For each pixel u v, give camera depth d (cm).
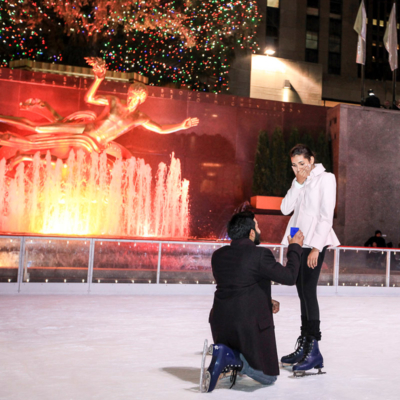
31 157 1320
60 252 820
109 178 1374
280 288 930
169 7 1816
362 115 1538
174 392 312
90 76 1460
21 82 1406
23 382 326
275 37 3097
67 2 1555
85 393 304
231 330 332
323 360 414
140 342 463
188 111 1527
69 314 612
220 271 346
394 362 414
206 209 1510
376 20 3456
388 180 1532
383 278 982
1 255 794
